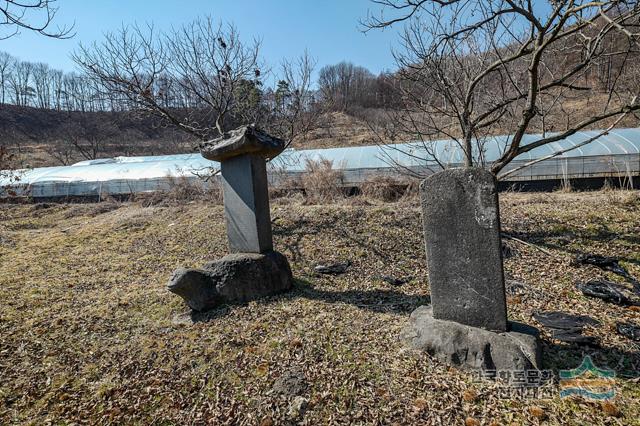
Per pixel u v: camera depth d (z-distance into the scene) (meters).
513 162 10.40
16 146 31.39
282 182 10.40
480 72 5.44
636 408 2.36
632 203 6.25
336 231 6.46
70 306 4.43
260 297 4.27
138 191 13.16
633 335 3.10
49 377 3.06
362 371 2.87
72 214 10.41
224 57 7.66
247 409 2.61
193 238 6.98
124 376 3.04
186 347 3.37
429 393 2.61
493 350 2.74
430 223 3.10
